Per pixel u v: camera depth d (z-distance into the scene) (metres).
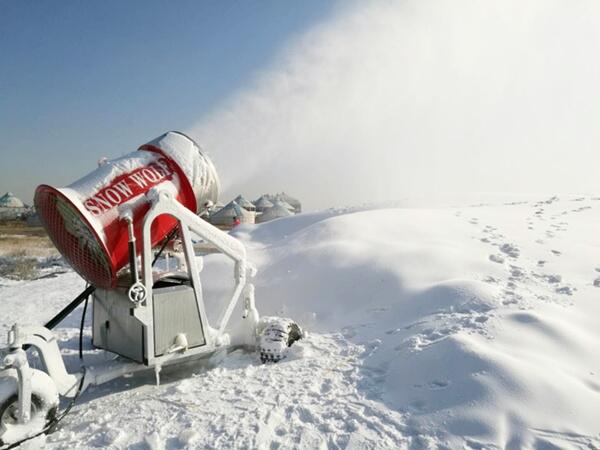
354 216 10.55
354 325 5.91
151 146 4.70
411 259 7.07
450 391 3.69
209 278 8.09
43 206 4.36
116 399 4.28
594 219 10.26
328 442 3.27
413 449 3.15
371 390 4.09
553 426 3.16
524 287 6.02
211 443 3.32
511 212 11.53
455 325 4.88
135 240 4.15
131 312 4.04
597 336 4.46
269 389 4.22
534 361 3.91
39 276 14.95
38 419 3.38
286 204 56.72
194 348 4.51
